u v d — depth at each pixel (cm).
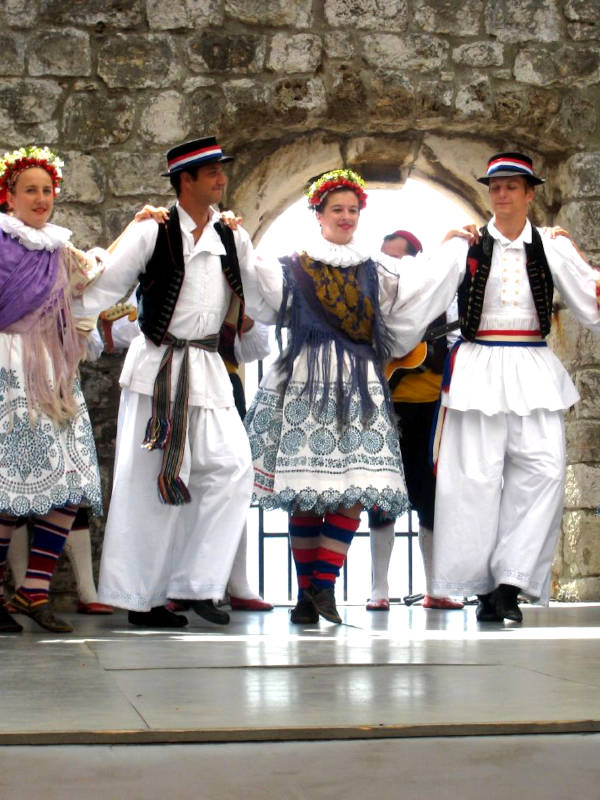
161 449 603
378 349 634
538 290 655
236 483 609
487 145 873
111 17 805
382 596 743
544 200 879
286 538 888
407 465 743
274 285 624
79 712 310
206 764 261
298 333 622
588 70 846
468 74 834
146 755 268
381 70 823
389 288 642
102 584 610
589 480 828
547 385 650
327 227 636
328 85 818
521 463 655
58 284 565
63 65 801
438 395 736
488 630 572
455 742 282
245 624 614
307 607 614
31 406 550
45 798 235
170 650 466
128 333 723
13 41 799
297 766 260
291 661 422
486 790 243
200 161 604
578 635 540
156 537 616
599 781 250
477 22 835
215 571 603
